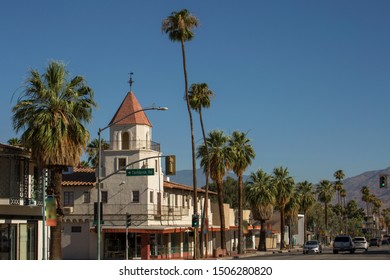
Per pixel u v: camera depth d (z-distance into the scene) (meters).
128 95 63.09
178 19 57.53
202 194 78.50
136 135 61.56
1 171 36.75
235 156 69.56
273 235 112.12
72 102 36.53
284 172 98.12
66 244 59.56
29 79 36.47
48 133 35.06
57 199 36.12
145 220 58.94
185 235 70.12
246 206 122.56
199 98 63.50
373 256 53.88
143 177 59.66
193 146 58.44
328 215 160.00
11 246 38.56
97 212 38.16
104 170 60.56
